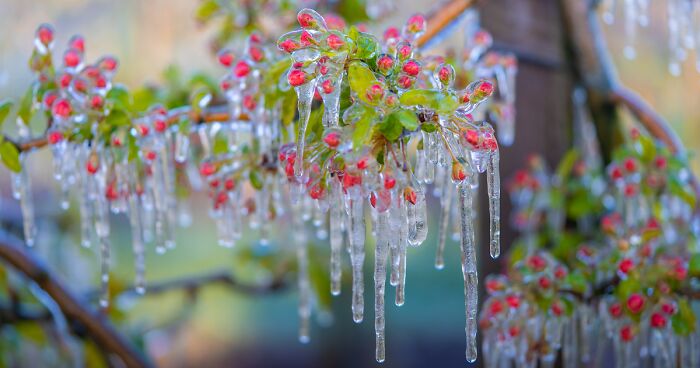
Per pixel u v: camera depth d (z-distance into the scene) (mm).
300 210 1319
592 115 1490
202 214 3998
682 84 2971
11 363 1512
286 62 1141
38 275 1403
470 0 1289
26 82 2461
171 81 1366
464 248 1040
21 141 1197
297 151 1029
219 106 1230
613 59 2881
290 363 4125
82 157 1182
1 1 2516
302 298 1357
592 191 1460
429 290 3998
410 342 3750
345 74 1033
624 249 1277
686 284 1247
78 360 1534
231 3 1437
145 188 1229
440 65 1040
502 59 1303
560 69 1458
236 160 1193
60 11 2697
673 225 1367
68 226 2096
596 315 1284
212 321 4191
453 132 1021
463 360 3693
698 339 1270
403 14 2324
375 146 1009
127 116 1166
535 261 1256
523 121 1460
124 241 3520
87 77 1157
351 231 1045
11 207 2004
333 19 1105
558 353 1382
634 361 1255
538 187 1457
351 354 3246
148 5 2818
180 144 1194
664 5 2512
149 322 2037
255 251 1894
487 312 1252
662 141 1443
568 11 1437
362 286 1033
